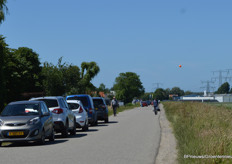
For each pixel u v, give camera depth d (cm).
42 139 1595
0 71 3316
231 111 3008
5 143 1738
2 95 3238
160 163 1092
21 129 1543
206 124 1948
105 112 3161
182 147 1284
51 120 1762
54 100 1939
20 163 1082
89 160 1132
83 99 2786
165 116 4256
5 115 1633
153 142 1631
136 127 2555
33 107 1664
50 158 1177
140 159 1155
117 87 18225
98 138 1836
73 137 1947
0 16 2705
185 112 3344
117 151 1342
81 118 2330
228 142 1140
